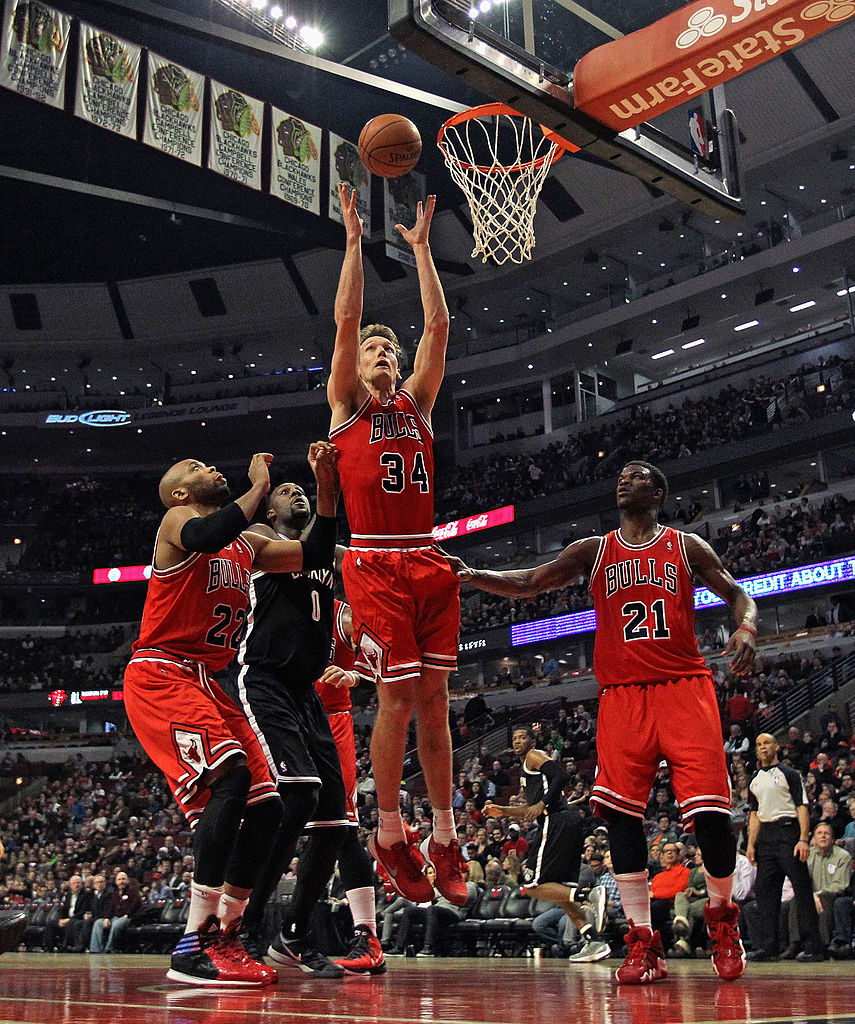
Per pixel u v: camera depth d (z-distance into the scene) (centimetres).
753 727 1725
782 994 335
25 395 3759
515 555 3250
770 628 2534
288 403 3522
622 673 422
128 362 3784
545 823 780
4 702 3231
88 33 1588
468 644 2877
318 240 2359
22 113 2558
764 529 2536
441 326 445
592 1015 254
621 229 2975
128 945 1323
